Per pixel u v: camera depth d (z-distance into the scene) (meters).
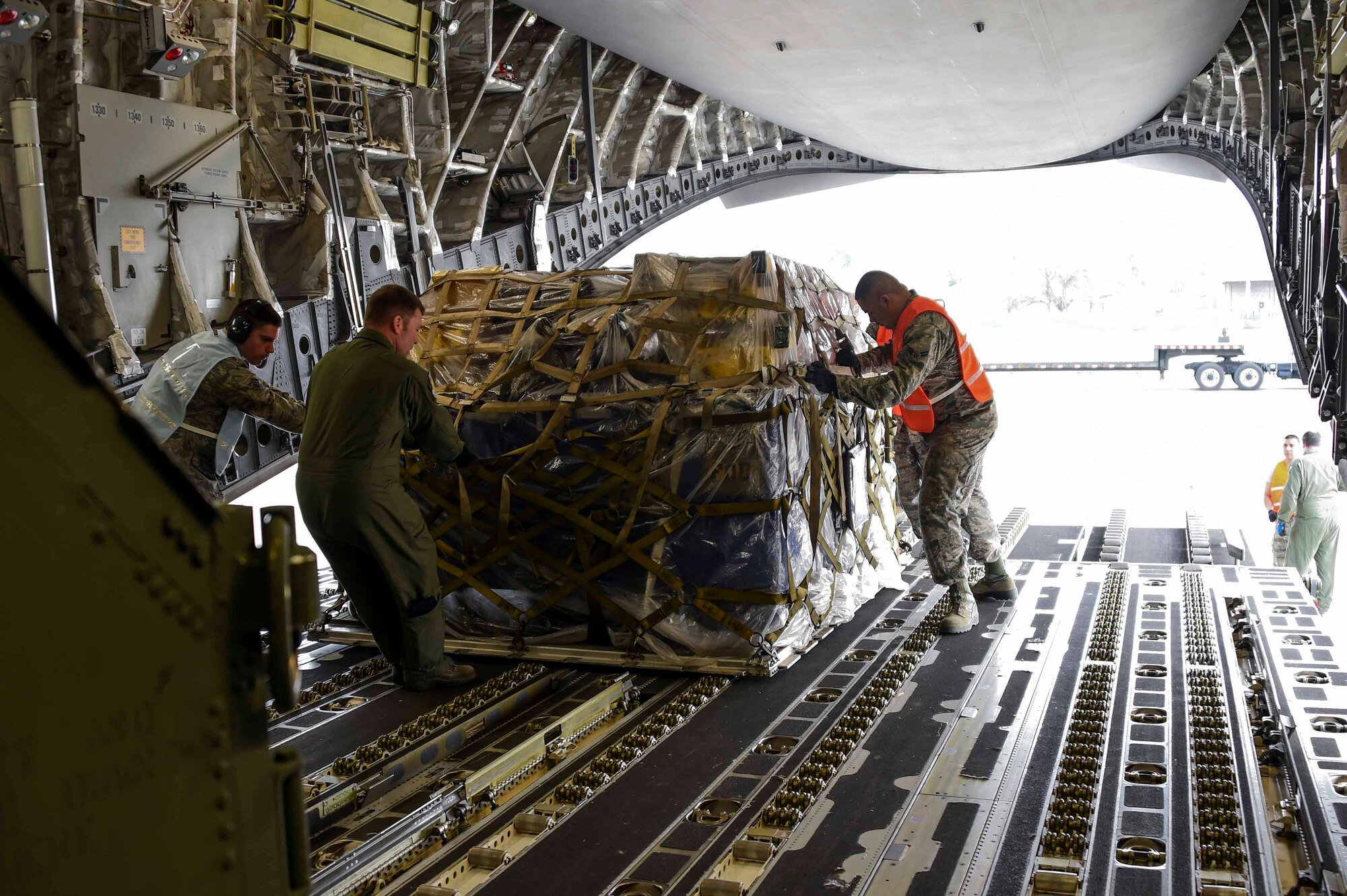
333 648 5.43
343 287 7.82
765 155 17.02
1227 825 3.00
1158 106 14.84
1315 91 8.06
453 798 3.20
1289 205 9.50
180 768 1.26
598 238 13.42
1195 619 5.33
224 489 6.79
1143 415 23.19
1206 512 11.52
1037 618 5.53
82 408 1.14
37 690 1.09
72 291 5.78
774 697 4.36
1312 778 3.07
